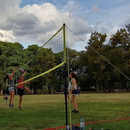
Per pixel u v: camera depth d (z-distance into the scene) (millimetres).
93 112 6961
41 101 13375
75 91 6992
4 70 40156
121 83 55406
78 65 51344
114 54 39750
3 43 43344
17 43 48156
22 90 7949
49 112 7105
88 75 44938
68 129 4000
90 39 43156
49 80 46625
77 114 6512
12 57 41531
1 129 4461
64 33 4449
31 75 45000
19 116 6270
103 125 4703
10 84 7723
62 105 9703
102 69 40250
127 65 37938
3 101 15188
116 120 5367
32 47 48938
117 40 39594
